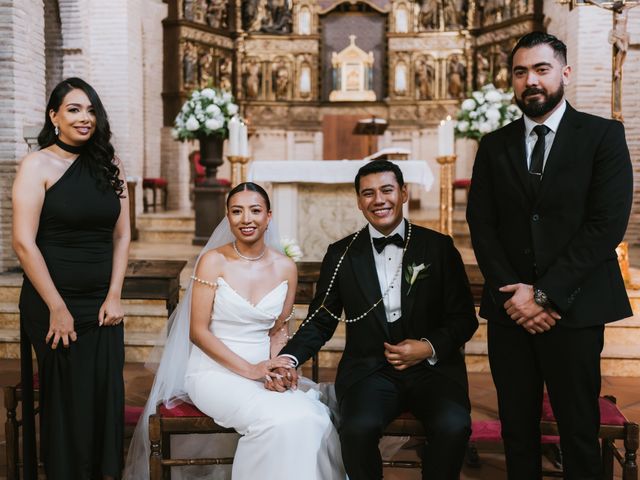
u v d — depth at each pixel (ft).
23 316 9.08
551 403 8.10
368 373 8.95
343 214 22.47
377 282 9.16
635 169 27.50
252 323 9.39
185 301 9.70
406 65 45.34
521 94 7.86
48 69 31.73
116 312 9.14
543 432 8.60
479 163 8.66
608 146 7.70
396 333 9.11
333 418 9.02
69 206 8.68
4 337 17.46
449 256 9.25
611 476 8.98
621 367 16.05
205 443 9.89
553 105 7.81
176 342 9.60
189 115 26.78
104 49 34.65
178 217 32.63
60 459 8.87
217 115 26.43
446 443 7.94
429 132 44.75
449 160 20.99
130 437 11.43
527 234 8.07
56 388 8.95
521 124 8.34
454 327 8.95
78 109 8.71
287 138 45.98
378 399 8.55
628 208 7.63
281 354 9.08
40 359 9.01
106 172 8.97
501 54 41.93
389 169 9.11
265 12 46.11
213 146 27.43
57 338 8.64
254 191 9.35
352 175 21.42
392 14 45.37
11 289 18.80
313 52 46.06
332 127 46.14
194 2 41.75
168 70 40.96
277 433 8.10
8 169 20.58
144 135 39.37
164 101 41.16
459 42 44.29
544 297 7.57
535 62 7.70
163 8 40.63
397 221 9.32
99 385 9.12
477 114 25.43
